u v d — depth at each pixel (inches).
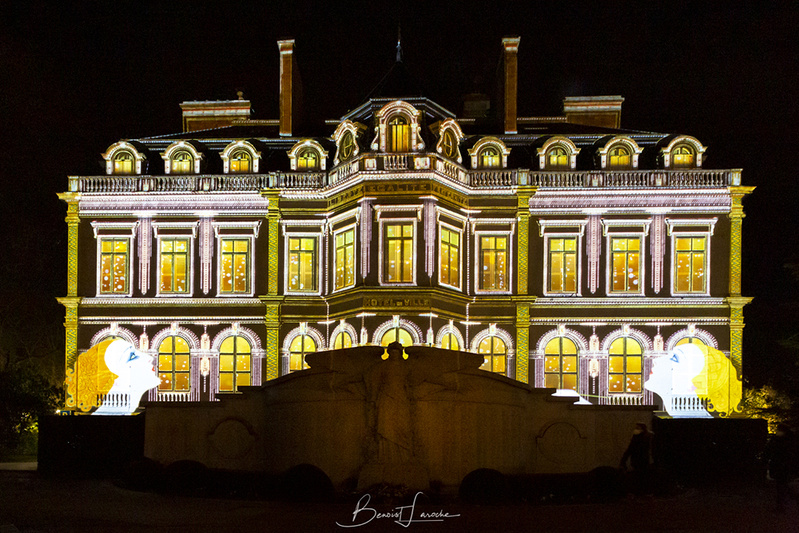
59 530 747.4
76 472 1267.2
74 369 1814.7
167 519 809.5
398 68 1991.9
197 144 1957.4
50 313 2274.9
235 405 1254.9
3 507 887.1
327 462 1109.7
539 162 1886.1
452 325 1772.9
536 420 1259.8
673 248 1833.2
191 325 1866.4
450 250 1793.8
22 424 1654.8
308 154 1924.2
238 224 1887.3
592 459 1257.4
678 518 840.3
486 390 1157.1
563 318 1829.5
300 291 1866.4
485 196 1857.8
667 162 1860.2
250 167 1920.5
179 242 1898.4
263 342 1856.5
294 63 2096.5
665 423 1293.1
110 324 1868.8
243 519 812.6
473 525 789.2
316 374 1137.4
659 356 1801.2
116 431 1286.9
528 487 987.3
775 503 989.8
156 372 1859.0
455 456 1104.2
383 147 1752.0
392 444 1053.2
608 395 1802.4
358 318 1718.8
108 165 1935.3
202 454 1254.3
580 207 1851.6
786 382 1845.5
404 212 1722.4
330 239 1871.3
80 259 1887.3
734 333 1801.2
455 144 1841.8
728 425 1288.1
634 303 1818.4
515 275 1839.3
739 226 1820.9
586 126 2070.6
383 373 1077.8
